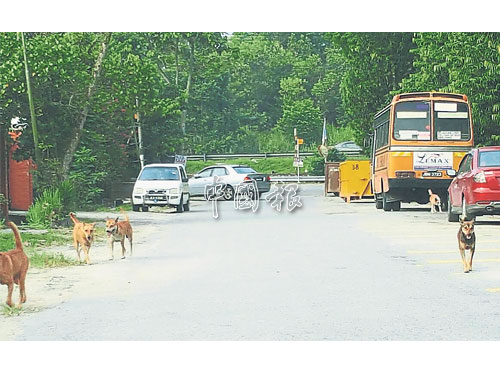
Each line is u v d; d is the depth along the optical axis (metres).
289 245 17.77
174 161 49.88
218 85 90.06
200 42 63.47
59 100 26.91
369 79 47.22
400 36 46.00
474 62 28.23
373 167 32.94
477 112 28.67
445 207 30.86
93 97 27.78
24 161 30.14
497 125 29.27
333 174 42.56
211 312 9.88
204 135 86.69
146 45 49.53
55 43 25.91
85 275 13.38
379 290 11.46
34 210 23.34
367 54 47.12
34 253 16.02
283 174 72.88
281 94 98.69
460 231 13.25
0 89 25.17
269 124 99.56
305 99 95.50
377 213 29.17
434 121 28.36
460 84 28.56
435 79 34.25
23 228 22.91
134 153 44.16
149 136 46.38
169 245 18.22
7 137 26.56
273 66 101.81
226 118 90.81
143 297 11.06
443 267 13.88
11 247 17.53
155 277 13.02
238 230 22.16
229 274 13.22
